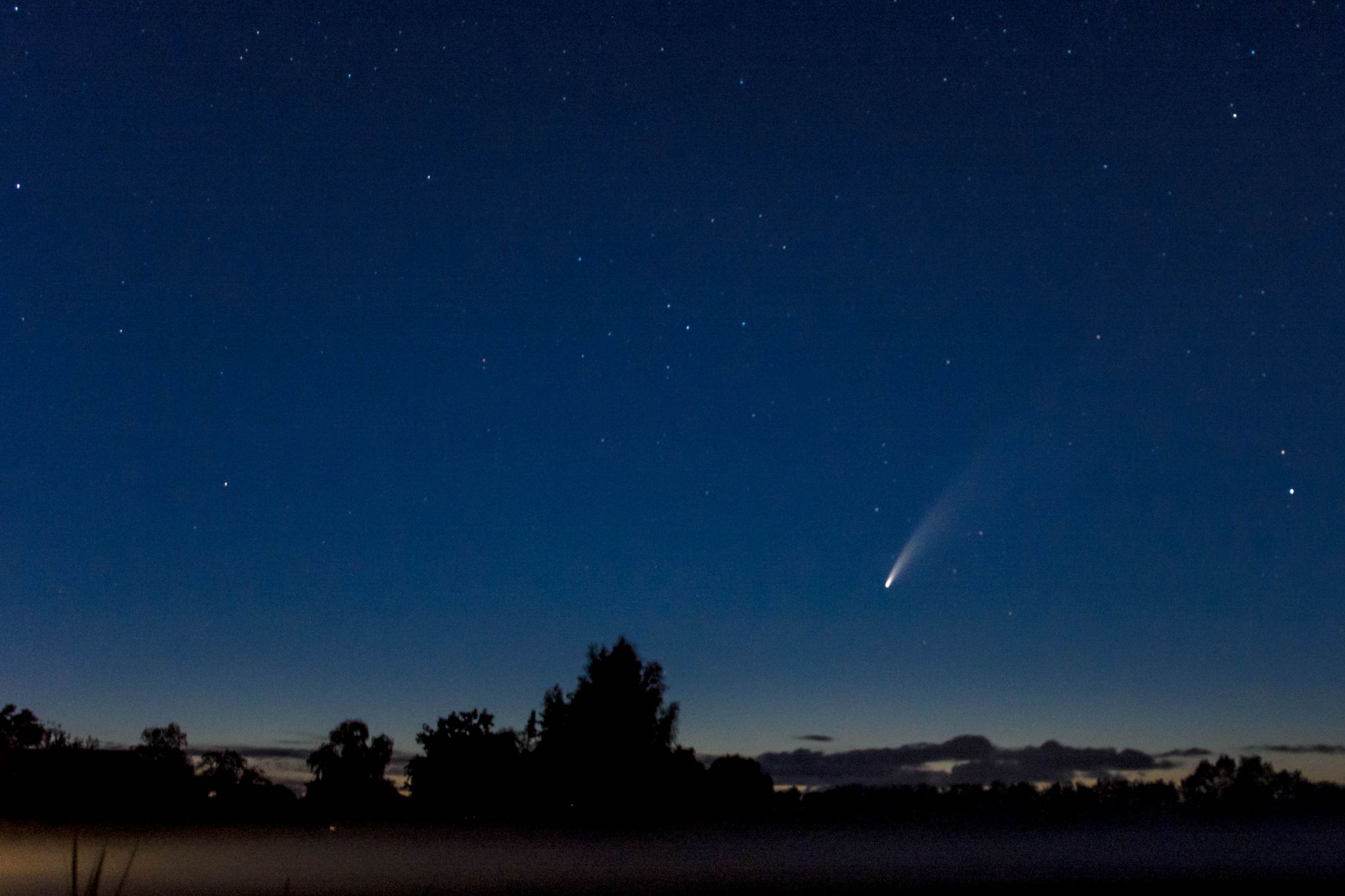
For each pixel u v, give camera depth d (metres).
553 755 39.25
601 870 28.95
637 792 38.38
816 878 24.98
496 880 25.33
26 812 27.89
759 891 23.75
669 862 31.80
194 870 25.22
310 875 25.72
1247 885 23.33
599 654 40.03
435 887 23.98
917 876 26.25
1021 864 27.75
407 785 40.34
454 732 40.69
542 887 24.08
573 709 39.47
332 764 43.34
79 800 29.06
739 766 42.00
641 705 39.25
